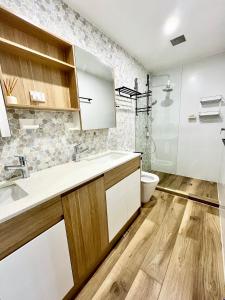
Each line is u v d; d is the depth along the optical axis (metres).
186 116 2.83
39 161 1.23
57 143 1.35
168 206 2.05
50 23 1.20
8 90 0.97
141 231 1.61
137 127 2.70
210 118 2.60
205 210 1.94
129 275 1.15
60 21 1.27
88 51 1.47
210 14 1.46
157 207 2.04
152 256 1.31
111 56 1.88
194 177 2.95
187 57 2.42
